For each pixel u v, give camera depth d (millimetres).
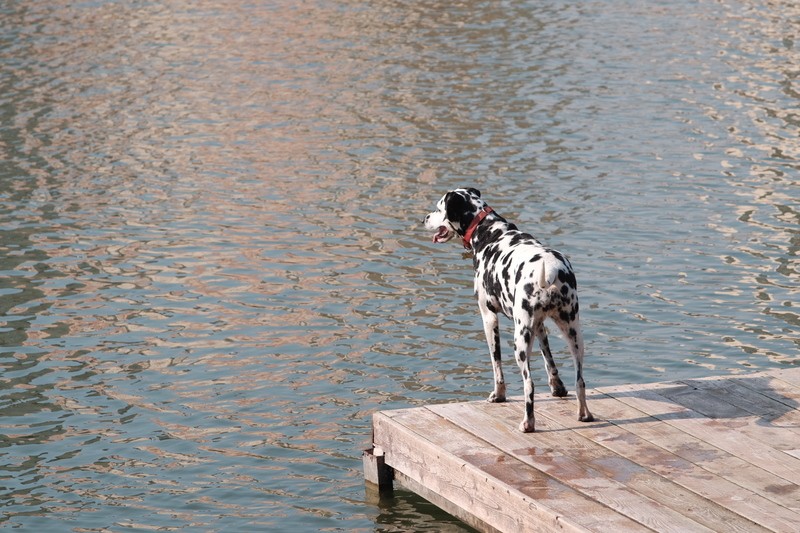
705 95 29625
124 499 10836
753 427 9773
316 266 18016
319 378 13727
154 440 12188
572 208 20688
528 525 8562
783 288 16406
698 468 9008
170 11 46188
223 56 37219
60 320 15922
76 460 11727
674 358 14000
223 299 16656
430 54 36125
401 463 10203
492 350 10578
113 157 25609
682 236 18953
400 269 17750
